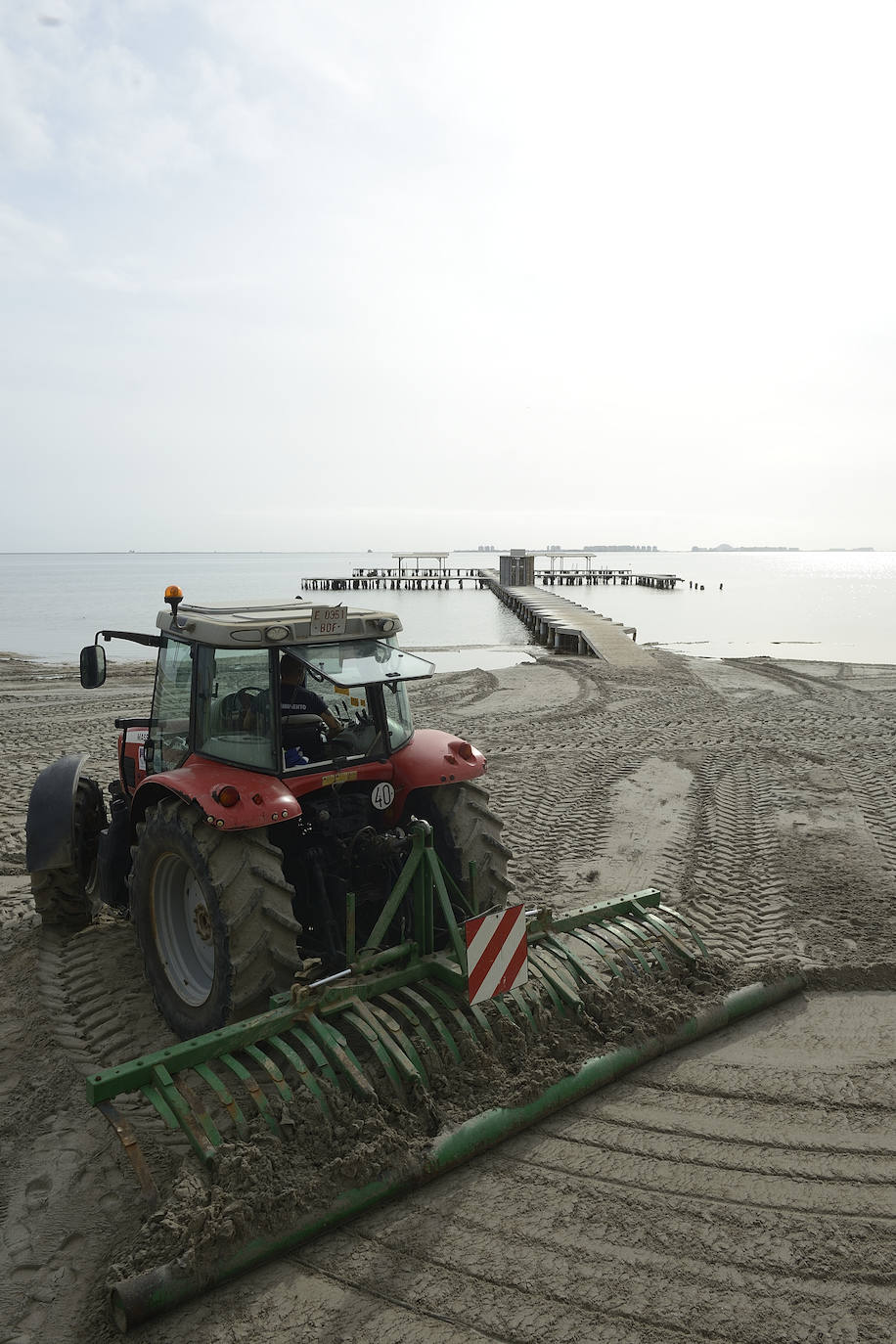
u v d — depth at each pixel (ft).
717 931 19.44
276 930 13.24
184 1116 10.98
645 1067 14.21
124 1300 9.30
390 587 247.91
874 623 127.85
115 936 19.12
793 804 30.32
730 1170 11.79
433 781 15.81
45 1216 11.05
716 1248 10.42
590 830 27.30
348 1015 12.69
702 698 54.95
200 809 14.05
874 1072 14.14
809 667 70.28
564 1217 10.93
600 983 14.94
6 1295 9.87
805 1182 11.55
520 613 144.25
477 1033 13.43
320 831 15.51
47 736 42.60
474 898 15.56
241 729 15.15
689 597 204.33
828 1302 9.66
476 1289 9.87
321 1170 10.98
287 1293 9.86
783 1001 16.48
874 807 29.94
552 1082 12.98
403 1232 10.71
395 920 15.79
